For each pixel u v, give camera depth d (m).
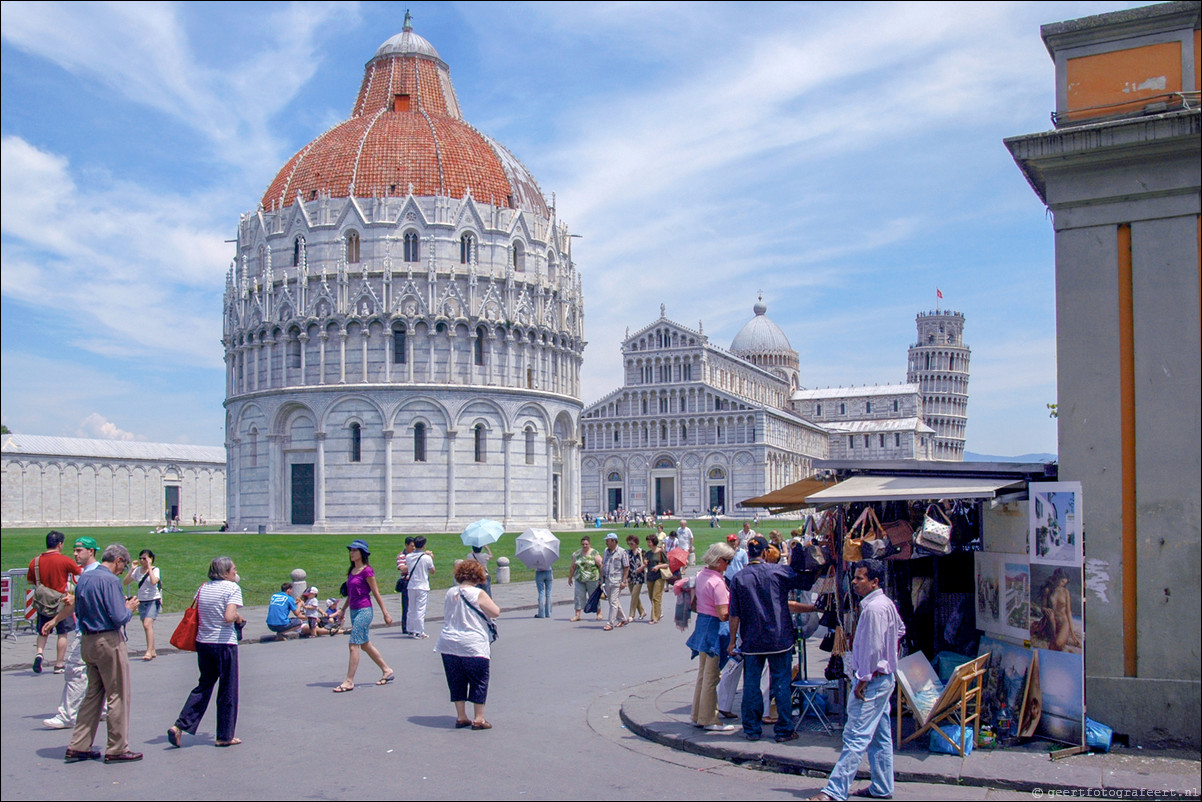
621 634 31.78
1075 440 16.92
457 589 18.34
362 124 91.69
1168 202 16.66
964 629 19.36
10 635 29.88
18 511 130.62
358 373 84.00
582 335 98.38
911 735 15.98
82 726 15.68
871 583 14.24
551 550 36.38
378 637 31.56
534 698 21.08
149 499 149.62
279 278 87.00
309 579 47.44
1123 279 16.88
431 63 99.69
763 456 151.62
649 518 139.00
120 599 15.76
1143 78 17.25
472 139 92.94
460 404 84.75
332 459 83.62
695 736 16.94
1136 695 16.16
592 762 15.73
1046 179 17.48
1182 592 16.05
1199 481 16.06
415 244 85.75
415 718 18.97
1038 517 16.69
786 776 15.09
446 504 83.88
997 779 14.29
